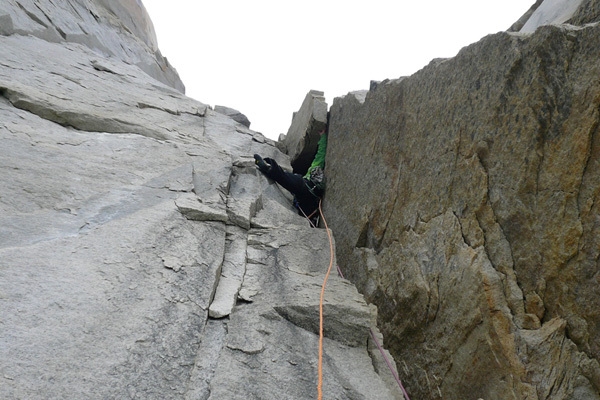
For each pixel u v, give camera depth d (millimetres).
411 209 2906
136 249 2199
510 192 2012
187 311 1990
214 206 3195
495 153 2127
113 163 3123
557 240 1785
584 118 1702
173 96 6609
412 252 2764
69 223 2223
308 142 6426
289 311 2363
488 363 1978
